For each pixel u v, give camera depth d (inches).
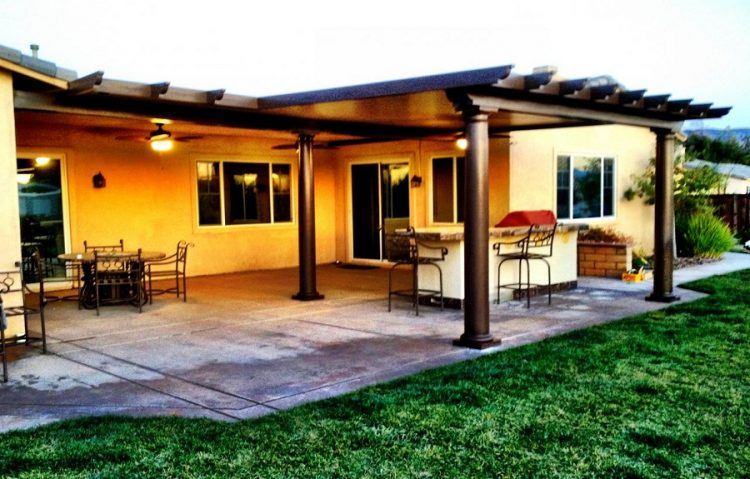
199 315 339.9
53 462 143.6
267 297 399.9
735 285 402.0
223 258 526.6
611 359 230.5
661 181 359.9
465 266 258.7
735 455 145.9
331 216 603.2
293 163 571.8
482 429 162.7
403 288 431.2
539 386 198.7
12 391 206.4
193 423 170.6
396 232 346.9
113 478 135.3
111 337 287.9
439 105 307.1
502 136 462.6
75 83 268.4
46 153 426.3
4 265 269.7
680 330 277.1
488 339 257.8
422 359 240.1
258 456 147.0
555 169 507.5
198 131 429.7
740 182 1081.4
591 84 277.3
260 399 194.7
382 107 316.5
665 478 134.6
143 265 362.0
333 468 140.5
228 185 528.4
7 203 269.3
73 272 439.8
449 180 514.0
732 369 215.6
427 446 152.5
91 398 198.2
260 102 323.6
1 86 263.1
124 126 403.5
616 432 160.2
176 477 136.2
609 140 557.0
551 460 144.0
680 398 185.9
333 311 347.6
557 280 405.7
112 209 460.4
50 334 294.7
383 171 564.1
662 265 361.1
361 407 180.7
